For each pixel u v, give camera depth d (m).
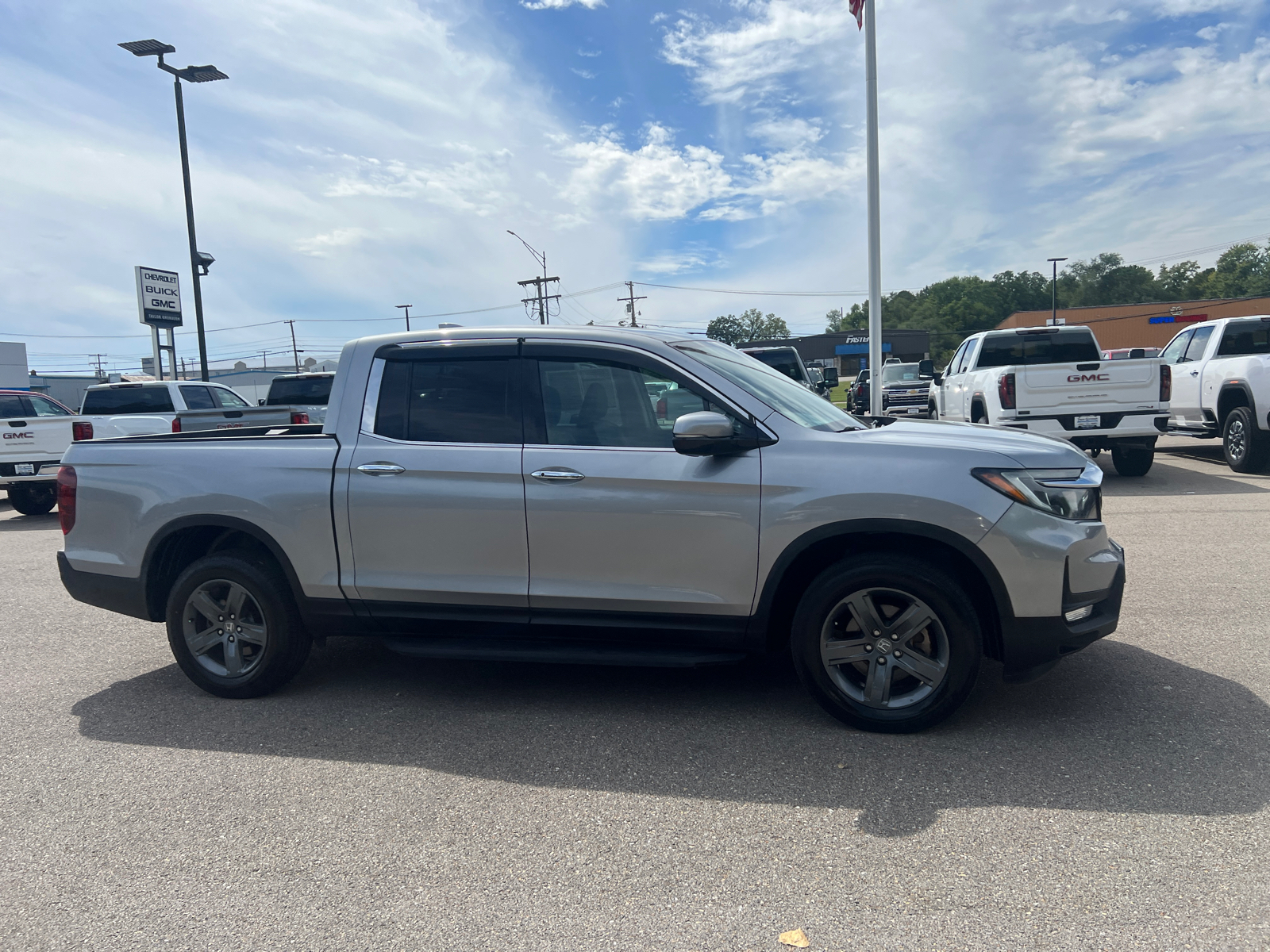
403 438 4.16
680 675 4.62
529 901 2.60
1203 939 2.30
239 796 3.35
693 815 3.11
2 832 3.10
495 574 4.02
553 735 3.86
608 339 4.09
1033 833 2.89
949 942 2.34
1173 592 5.88
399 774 3.50
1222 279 127.69
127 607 4.55
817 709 4.07
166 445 4.50
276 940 2.44
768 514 3.72
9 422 11.95
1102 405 10.47
